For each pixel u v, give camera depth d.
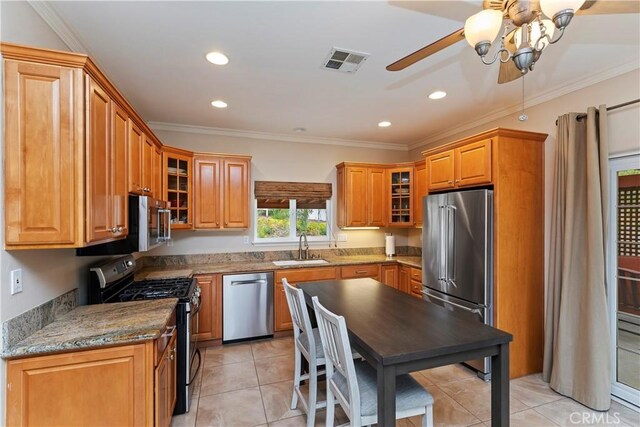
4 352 1.36
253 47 2.11
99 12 1.73
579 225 2.46
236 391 2.55
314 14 1.77
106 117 1.73
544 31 1.31
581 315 2.40
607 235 2.33
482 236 2.74
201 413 2.27
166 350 1.89
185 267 3.70
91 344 1.48
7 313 1.39
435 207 3.27
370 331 1.58
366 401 1.52
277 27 1.89
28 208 1.42
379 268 4.14
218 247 4.04
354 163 4.34
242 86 2.72
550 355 2.65
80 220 1.49
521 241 2.80
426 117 3.59
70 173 1.47
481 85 2.72
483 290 2.73
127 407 1.55
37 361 1.42
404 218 4.43
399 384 1.64
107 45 2.07
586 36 2.00
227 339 3.49
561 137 2.59
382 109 3.32
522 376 2.78
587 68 2.42
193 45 2.07
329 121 3.73
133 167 2.21
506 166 2.74
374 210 4.43
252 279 3.58
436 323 1.71
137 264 3.40
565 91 2.71
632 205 2.31
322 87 2.75
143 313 1.88
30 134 1.42
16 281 1.45
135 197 2.17
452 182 3.16
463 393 2.54
